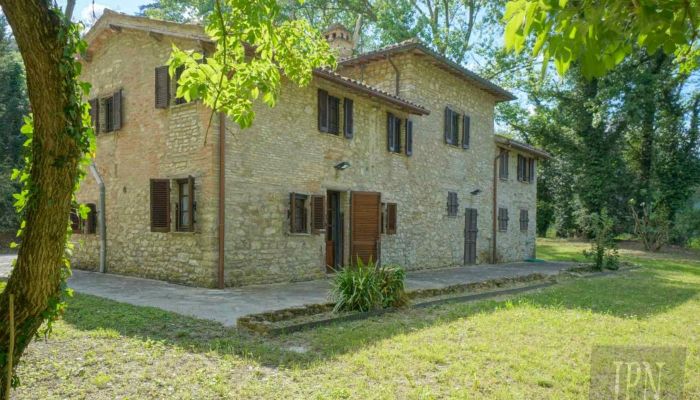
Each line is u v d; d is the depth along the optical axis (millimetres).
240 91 4988
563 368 4844
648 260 21484
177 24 10219
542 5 2344
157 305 7723
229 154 9945
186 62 4684
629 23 2453
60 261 2947
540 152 21422
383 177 13805
